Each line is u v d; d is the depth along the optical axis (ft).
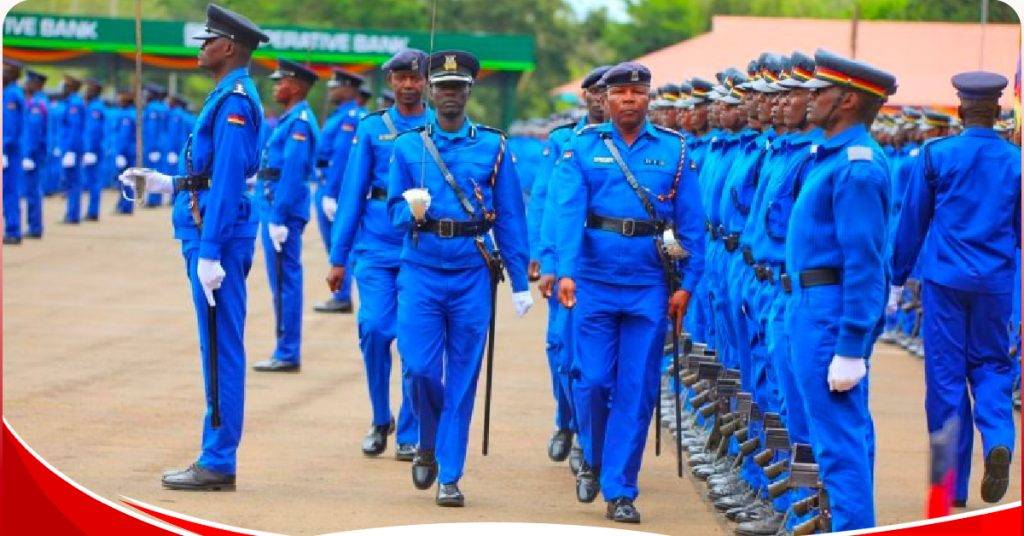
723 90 55.42
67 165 136.67
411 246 44.34
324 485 46.16
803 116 40.11
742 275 48.42
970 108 45.29
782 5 249.14
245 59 43.80
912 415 59.72
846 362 36.06
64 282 95.45
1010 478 49.98
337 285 50.11
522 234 44.91
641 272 43.14
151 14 215.51
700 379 51.49
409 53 50.67
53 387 60.34
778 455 42.11
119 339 73.31
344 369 67.46
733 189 49.73
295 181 65.00
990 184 44.75
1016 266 45.32
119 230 132.57
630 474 42.96
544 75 258.98
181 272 102.58
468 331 44.27
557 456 50.42
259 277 101.76
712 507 44.91
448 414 44.29
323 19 228.22
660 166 43.29
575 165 43.29
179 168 44.29
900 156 74.23
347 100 78.28
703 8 264.31
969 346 45.24
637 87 43.14
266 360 68.59
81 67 167.53
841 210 36.09
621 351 43.34
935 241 45.32
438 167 44.14
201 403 57.67
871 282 35.99
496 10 254.06
